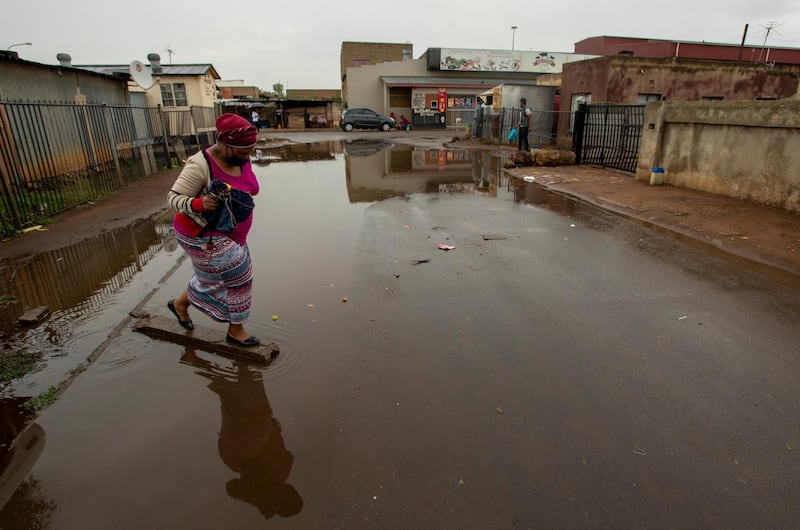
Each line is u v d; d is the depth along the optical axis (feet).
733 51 103.40
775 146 24.61
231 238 10.02
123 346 11.50
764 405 9.39
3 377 10.16
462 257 18.26
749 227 21.56
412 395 9.63
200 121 63.98
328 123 136.67
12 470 7.67
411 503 7.07
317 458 7.95
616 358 11.07
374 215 25.25
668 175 32.58
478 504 7.05
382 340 11.81
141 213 26.25
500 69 122.83
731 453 8.13
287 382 10.07
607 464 7.84
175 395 9.63
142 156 42.04
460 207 27.27
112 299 14.32
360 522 6.75
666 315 13.29
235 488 7.34
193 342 11.50
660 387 9.96
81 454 8.00
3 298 14.48
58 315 13.24
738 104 26.37
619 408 9.27
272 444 8.27
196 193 9.56
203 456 7.99
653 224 23.17
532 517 6.84
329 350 11.32
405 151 63.05
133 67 45.50
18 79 35.78
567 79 67.31
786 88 65.92
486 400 9.49
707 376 10.36
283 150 66.64
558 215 25.26
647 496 7.23
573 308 13.74
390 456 8.00
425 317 13.10
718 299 14.35
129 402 9.39
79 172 34.94
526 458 7.95
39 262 17.99
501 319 13.01
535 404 9.37
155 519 6.79
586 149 45.16
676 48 101.81
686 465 7.85
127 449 8.13
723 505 7.09
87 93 45.60
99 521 6.75
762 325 12.70
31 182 25.94
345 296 14.48
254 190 10.21
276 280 15.79
